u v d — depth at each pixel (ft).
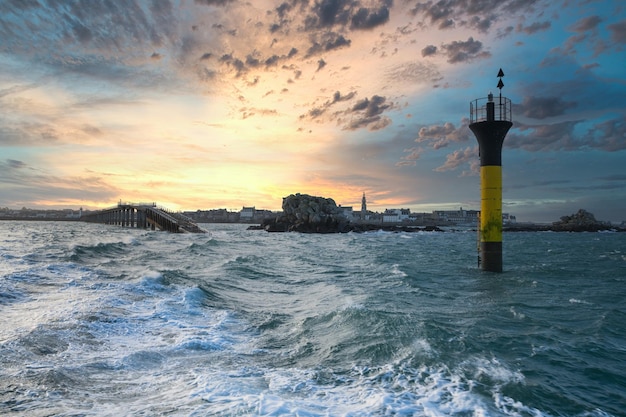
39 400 21.27
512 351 32.04
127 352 30.12
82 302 43.73
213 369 27.61
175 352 30.96
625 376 27.66
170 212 311.68
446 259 120.78
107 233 238.89
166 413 20.29
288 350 32.60
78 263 74.08
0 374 24.17
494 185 82.28
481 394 23.77
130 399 22.12
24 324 34.91
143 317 40.09
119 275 62.59
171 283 57.52
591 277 81.10
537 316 45.42
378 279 72.54
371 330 36.04
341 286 63.62
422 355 29.78
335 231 380.37
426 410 21.70
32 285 51.75
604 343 34.78
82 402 21.42
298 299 54.44
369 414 21.11
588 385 25.98
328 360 29.86
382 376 26.50
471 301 54.34
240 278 70.03
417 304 50.42
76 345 30.68
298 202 400.47
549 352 31.94
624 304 53.21
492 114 80.07
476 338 34.96
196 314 43.14
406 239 288.71
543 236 400.67
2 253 83.25
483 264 85.46
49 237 171.22
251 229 443.73
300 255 123.65
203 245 145.07
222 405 21.33
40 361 26.86
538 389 24.61
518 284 70.23
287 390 24.25
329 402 22.62
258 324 40.68
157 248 125.90
